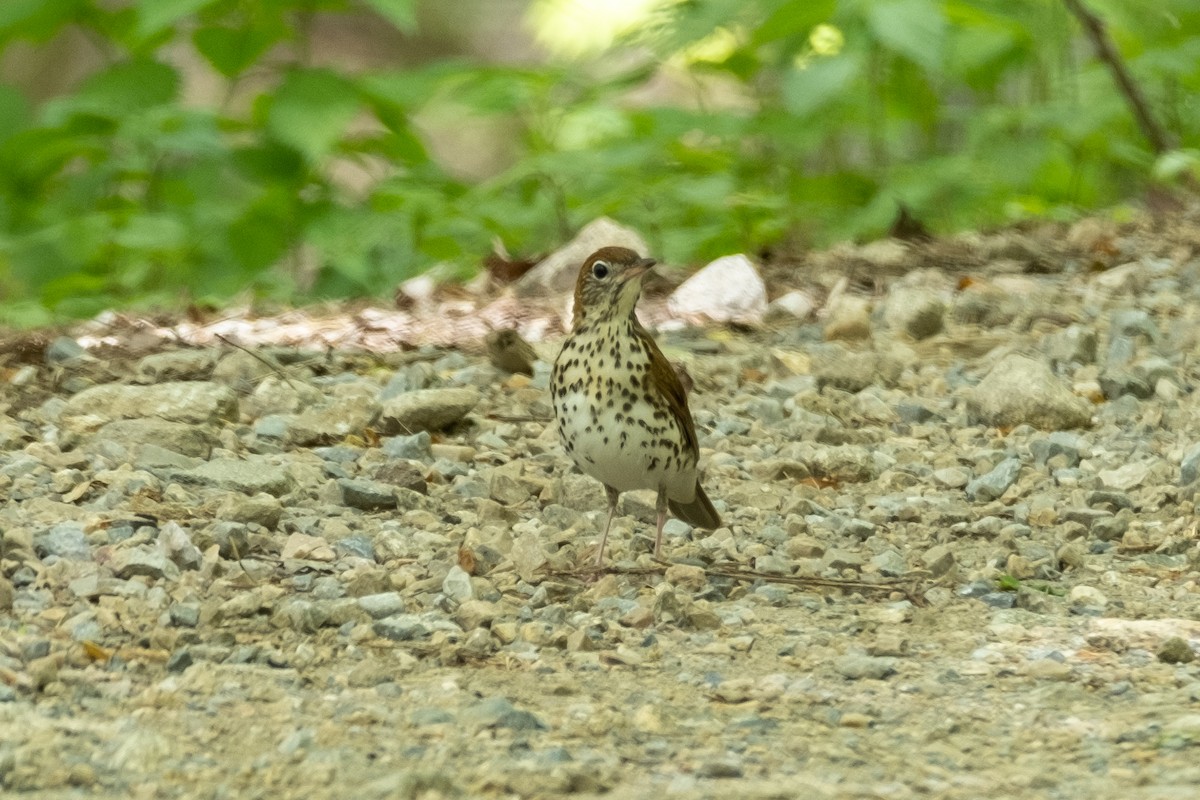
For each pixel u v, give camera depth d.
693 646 8.19
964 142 21.59
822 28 19.89
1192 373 13.62
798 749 6.80
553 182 19.36
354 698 7.27
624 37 19.12
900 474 11.25
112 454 10.54
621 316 8.91
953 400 13.13
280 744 6.68
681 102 29.06
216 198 18.94
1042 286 16.53
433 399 11.84
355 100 18.25
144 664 7.54
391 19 18.16
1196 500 10.55
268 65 19.94
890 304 15.35
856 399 12.99
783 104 20.77
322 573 8.86
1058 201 21.72
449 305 16.45
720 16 18.36
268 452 11.23
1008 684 7.68
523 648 8.05
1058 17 20.75
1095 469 11.44
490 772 6.33
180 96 19.25
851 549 9.88
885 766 6.63
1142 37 20.77
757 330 15.41
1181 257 17.58
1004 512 10.59
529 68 20.16
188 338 14.98
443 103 21.59
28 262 18.08
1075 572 9.50
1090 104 20.45
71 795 6.09
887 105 21.50
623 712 7.22
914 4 16.95
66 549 8.63
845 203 20.34
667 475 9.23
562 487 10.65
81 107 18.48
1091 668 7.89
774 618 8.66
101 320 15.91
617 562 9.44
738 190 20.02
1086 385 13.28
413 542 9.42
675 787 6.30
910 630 8.49
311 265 21.73
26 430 11.38
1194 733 6.95
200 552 8.77
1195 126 21.45
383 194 18.61
